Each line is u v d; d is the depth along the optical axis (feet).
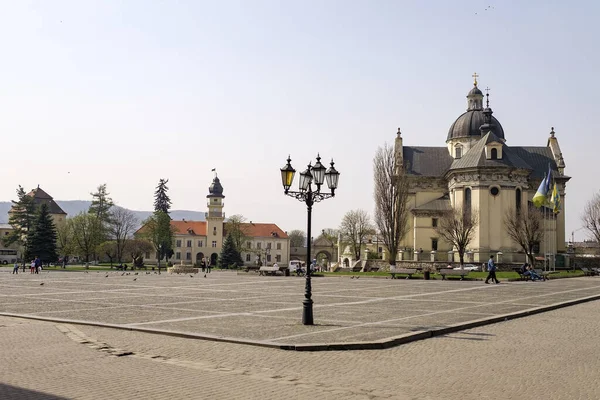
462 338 63.46
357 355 52.08
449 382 41.98
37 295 111.65
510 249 282.77
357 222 481.87
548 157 342.64
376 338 59.31
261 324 70.28
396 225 278.67
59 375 41.52
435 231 318.45
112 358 47.91
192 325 68.28
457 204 294.05
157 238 431.84
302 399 36.68
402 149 352.08
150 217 442.50
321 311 87.71
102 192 408.05
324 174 77.25
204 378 41.68
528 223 266.57
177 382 40.29
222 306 93.04
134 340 57.62
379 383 41.45
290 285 159.33
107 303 95.66
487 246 283.79
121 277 203.21
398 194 279.49
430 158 347.56
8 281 167.02
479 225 284.00
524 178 289.94
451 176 302.66
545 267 264.93
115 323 69.10
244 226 572.51
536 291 139.54
